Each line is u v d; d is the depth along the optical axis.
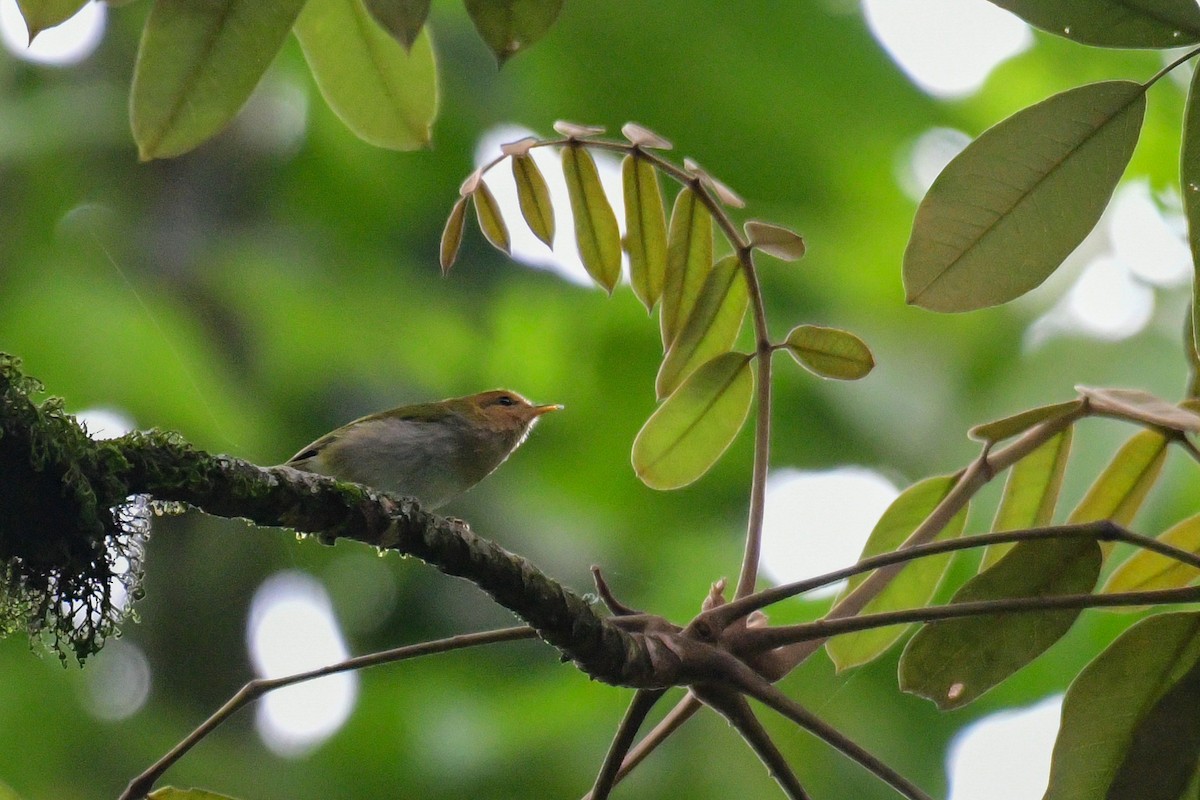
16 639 10.80
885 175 11.95
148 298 11.66
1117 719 4.72
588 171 4.92
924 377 11.80
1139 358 10.88
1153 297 11.20
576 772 9.97
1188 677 4.59
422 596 11.91
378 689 11.42
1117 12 3.92
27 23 3.89
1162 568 5.36
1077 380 10.98
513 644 11.56
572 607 4.38
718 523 11.80
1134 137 4.22
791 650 4.71
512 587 4.37
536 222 4.84
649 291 5.15
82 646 4.15
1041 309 11.68
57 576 4.11
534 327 12.51
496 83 12.21
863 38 11.41
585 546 11.62
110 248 12.10
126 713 11.18
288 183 12.88
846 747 4.39
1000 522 5.43
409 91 4.64
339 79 4.62
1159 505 9.04
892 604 5.54
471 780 10.23
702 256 5.12
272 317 12.32
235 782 10.79
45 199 11.99
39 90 12.66
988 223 4.39
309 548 12.01
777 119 11.45
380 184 12.62
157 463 4.05
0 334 10.88
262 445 11.55
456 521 4.71
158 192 12.62
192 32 3.86
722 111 11.38
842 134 11.66
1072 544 4.90
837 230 12.12
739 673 4.42
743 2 11.16
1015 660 4.93
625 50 11.08
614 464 11.99
